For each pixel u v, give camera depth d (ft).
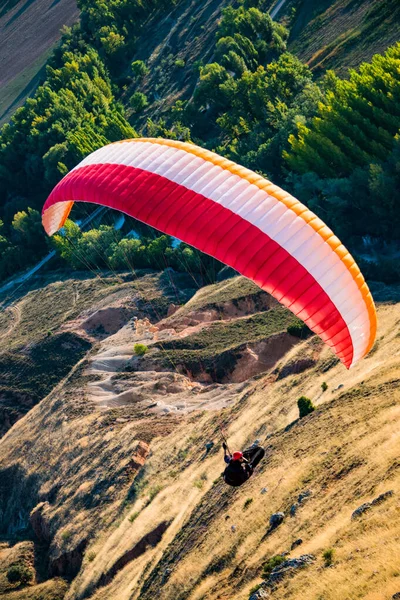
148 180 92.79
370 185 284.61
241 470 80.23
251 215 88.28
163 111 529.86
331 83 371.97
